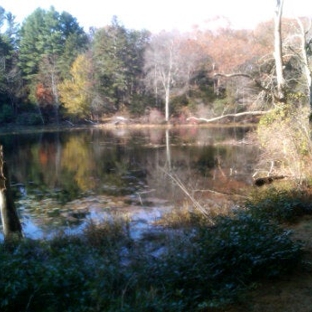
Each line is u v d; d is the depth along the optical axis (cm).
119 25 5222
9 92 4369
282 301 448
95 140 3098
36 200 1297
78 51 5175
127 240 791
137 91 4953
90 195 1351
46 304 404
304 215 814
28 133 3756
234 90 3819
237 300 452
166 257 536
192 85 4691
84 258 567
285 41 1520
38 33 5309
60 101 4666
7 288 396
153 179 1598
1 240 867
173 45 4556
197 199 1200
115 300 400
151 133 3556
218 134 3247
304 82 1622
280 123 1171
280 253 504
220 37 4594
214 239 527
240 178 1538
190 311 421
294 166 1093
